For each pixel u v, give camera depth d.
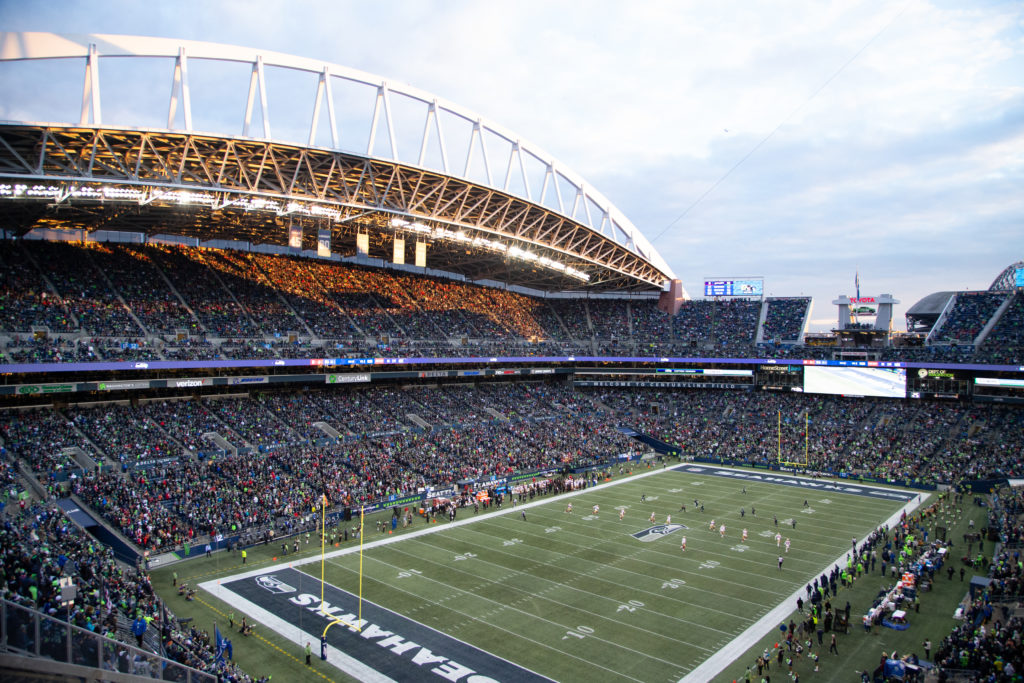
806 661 32.47
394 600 40.03
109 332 65.00
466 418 87.50
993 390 87.75
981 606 37.12
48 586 28.36
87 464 54.25
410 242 86.38
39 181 49.81
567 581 43.44
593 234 90.38
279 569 45.19
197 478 55.72
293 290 88.19
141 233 82.88
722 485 74.31
